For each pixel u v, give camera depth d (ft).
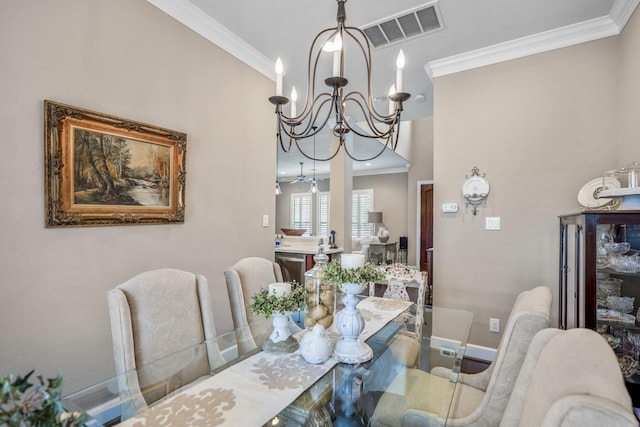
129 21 6.77
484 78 9.48
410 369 5.24
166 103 7.54
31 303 5.40
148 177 7.11
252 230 10.11
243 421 3.23
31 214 5.38
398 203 30.32
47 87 5.55
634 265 6.05
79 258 6.01
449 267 9.89
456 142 9.84
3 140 5.08
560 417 1.92
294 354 4.82
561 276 8.09
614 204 7.17
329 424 3.92
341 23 5.09
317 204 36.99
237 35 8.91
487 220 9.40
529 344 3.67
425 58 9.79
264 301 4.71
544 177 8.73
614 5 7.34
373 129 5.78
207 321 5.82
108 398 3.97
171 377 4.37
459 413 4.45
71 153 5.81
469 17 7.85
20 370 5.27
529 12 7.64
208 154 8.61
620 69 7.82
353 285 4.59
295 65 10.50
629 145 7.38
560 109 8.55
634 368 6.11
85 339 6.07
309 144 21.16
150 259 7.23
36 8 5.41
